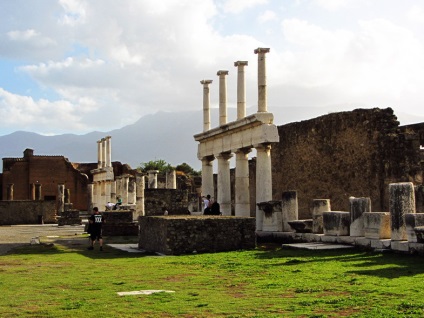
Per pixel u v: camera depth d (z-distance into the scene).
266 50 30.19
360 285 12.56
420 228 16.58
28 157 96.94
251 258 18.73
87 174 102.12
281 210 25.58
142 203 54.38
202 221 21.73
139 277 15.34
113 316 10.23
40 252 24.42
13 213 64.44
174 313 10.38
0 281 14.95
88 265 18.66
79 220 56.78
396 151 30.38
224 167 35.88
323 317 9.64
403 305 10.29
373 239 18.86
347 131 33.84
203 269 16.66
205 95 39.09
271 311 10.31
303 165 38.31
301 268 15.68
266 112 29.97
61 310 10.88
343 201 34.19
